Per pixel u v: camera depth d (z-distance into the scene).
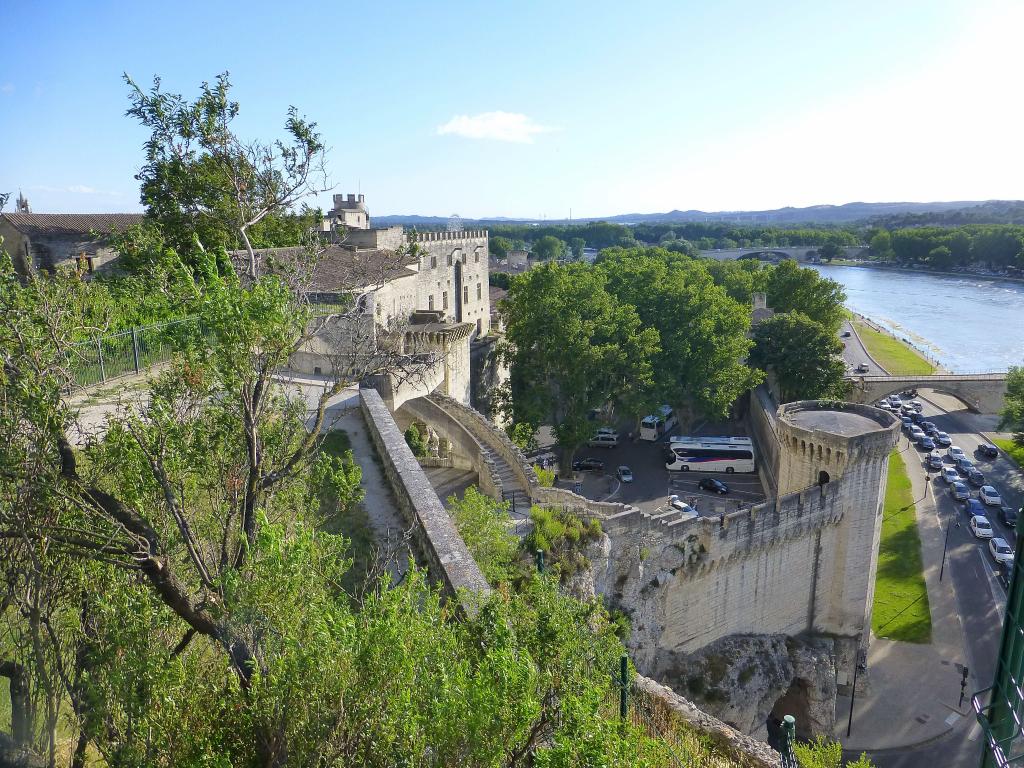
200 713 10.77
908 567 58.44
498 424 76.75
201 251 14.17
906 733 42.81
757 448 79.25
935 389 94.75
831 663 45.66
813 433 46.53
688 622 41.25
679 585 40.22
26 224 54.84
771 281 110.94
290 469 15.12
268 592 10.94
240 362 13.41
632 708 19.02
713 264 131.88
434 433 47.97
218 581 11.75
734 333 77.19
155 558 12.02
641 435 83.25
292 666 9.88
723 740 22.81
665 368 73.25
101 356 28.38
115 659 10.73
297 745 9.63
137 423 13.13
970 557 59.84
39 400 11.84
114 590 12.32
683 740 22.23
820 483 47.31
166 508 13.55
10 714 13.18
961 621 51.62
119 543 12.54
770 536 43.19
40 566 11.97
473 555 27.36
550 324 67.69
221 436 14.19
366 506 26.06
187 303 13.82
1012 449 85.44
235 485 14.33
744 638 44.00
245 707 10.35
